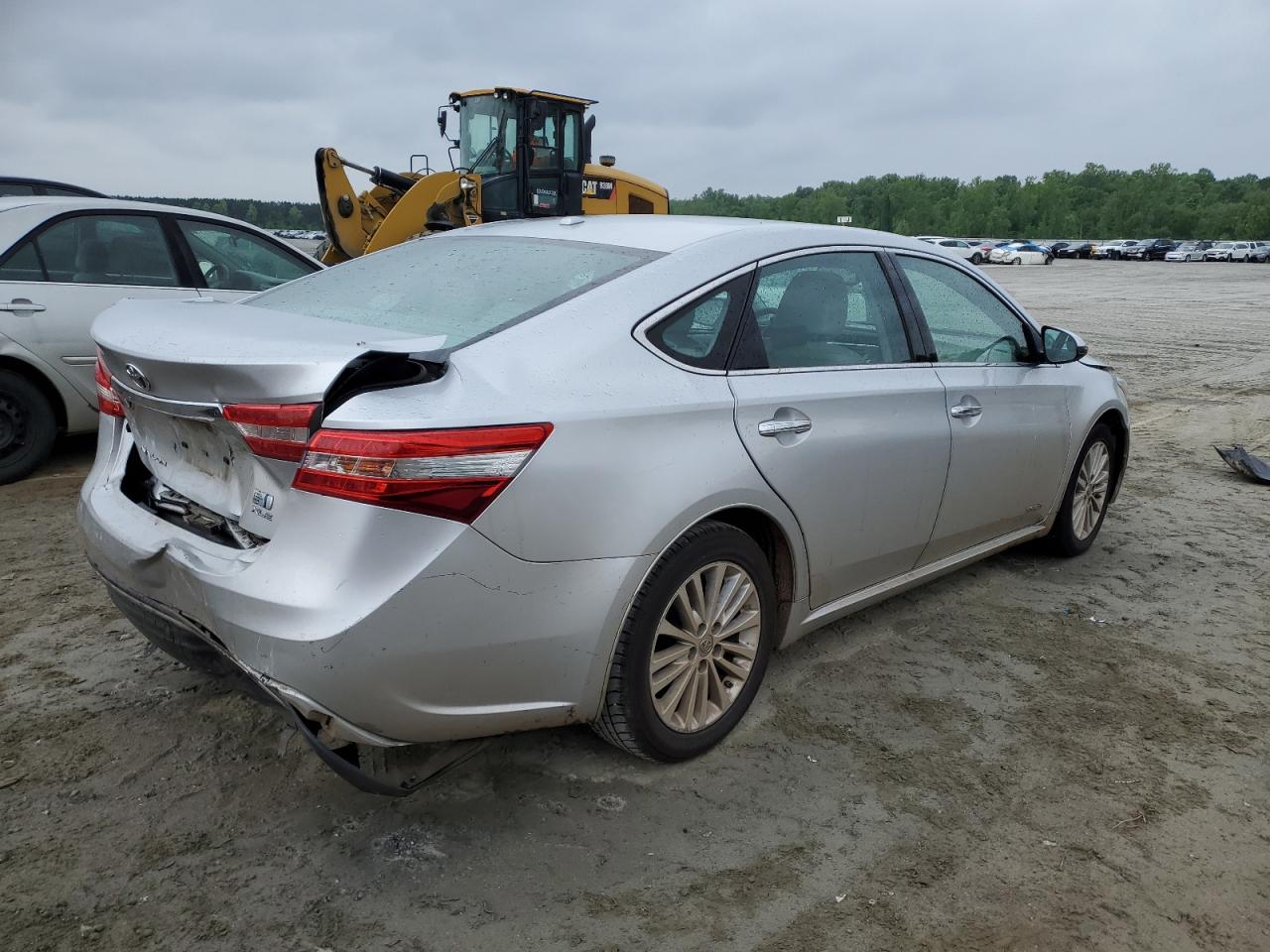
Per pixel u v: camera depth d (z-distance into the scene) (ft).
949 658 12.03
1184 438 26.32
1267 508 19.31
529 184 40.73
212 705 10.24
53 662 11.13
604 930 7.22
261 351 7.34
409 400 7.30
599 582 7.99
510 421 7.49
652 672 8.71
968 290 13.05
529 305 8.83
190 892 7.50
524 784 9.04
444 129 42.45
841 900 7.61
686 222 10.92
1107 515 18.63
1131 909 7.61
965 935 7.29
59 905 7.31
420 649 7.25
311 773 9.11
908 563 11.94
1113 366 41.04
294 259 22.56
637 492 8.17
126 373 8.40
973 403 12.22
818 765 9.53
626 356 8.57
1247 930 7.43
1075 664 11.96
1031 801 9.02
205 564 7.80
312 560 7.17
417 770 8.04
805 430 9.80
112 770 9.05
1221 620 13.51
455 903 7.46
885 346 11.36
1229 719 10.68
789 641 10.44
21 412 18.37
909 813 8.79
